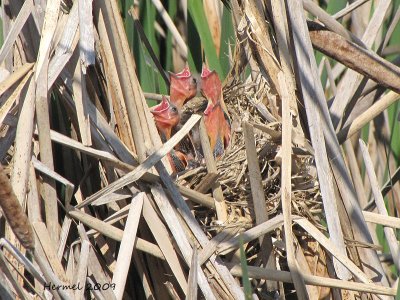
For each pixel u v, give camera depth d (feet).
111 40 17.40
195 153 17.72
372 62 17.56
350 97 17.71
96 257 17.37
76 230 17.47
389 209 18.07
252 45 17.63
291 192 17.46
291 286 17.58
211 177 17.44
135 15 17.94
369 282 17.34
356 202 17.48
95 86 17.54
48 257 17.28
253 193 17.42
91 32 17.35
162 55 18.21
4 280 17.25
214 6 18.10
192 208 17.47
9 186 17.08
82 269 17.28
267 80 17.65
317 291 17.47
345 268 17.42
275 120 17.60
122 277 17.28
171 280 17.46
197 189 17.46
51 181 17.42
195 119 17.43
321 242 17.37
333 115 17.66
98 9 17.43
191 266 17.25
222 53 17.99
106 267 17.44
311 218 17.48
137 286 17.54
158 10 18.08
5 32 17.60
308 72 17.46
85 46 17.34
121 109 17.47
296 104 17.51
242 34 17.67
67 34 17.43
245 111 17.74
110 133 17.44
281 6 17.52
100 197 17.37
